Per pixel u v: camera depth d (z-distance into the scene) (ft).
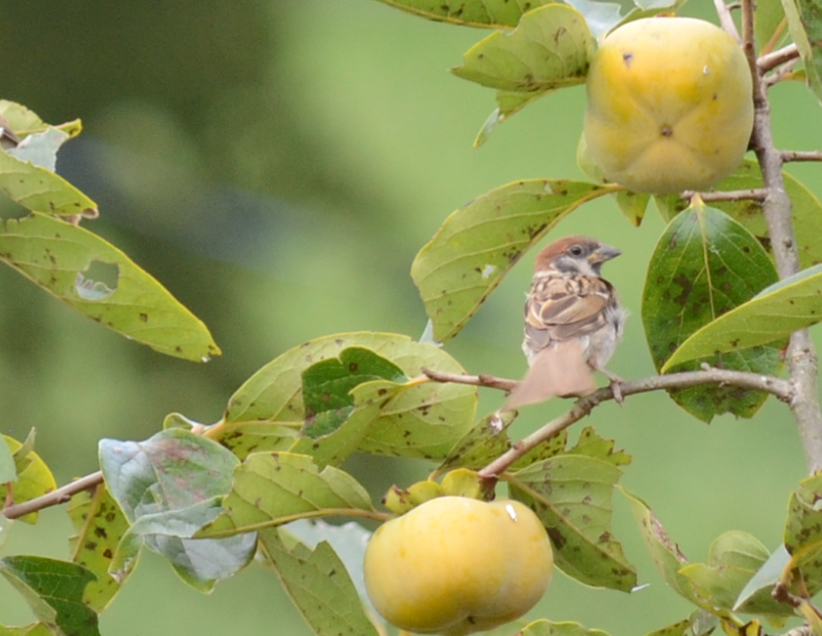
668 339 19.20
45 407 37.58
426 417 17.61
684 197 19.25
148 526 15.24
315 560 16.85
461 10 16.96
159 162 41.60
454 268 18.76
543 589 15.33
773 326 14.78
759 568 16.37
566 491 17.11
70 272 16.70
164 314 17.01
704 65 15.31
